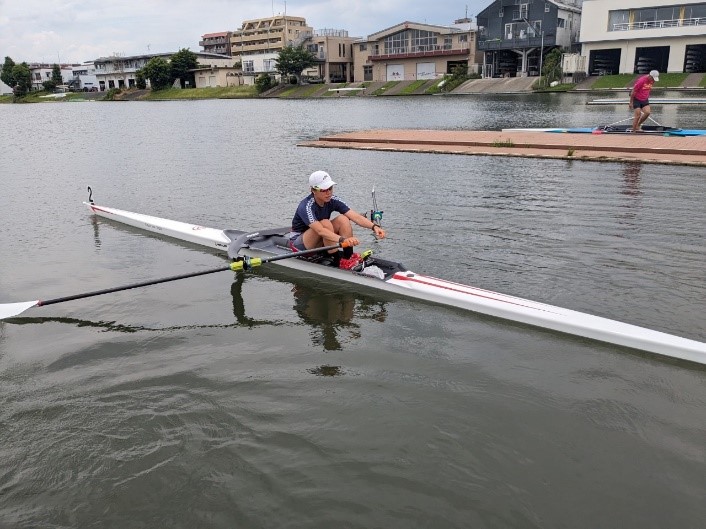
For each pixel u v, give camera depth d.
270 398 4.65
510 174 13.79
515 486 3.66
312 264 7.40
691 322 5.69
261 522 3.43
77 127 34.03
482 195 11.55
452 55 71.94
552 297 6.39
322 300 6.64
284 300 6.67
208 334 5.86
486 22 63.56
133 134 27.92
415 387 4.76
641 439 4.07
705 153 14.80
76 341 5.77
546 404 4.50
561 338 5.60
